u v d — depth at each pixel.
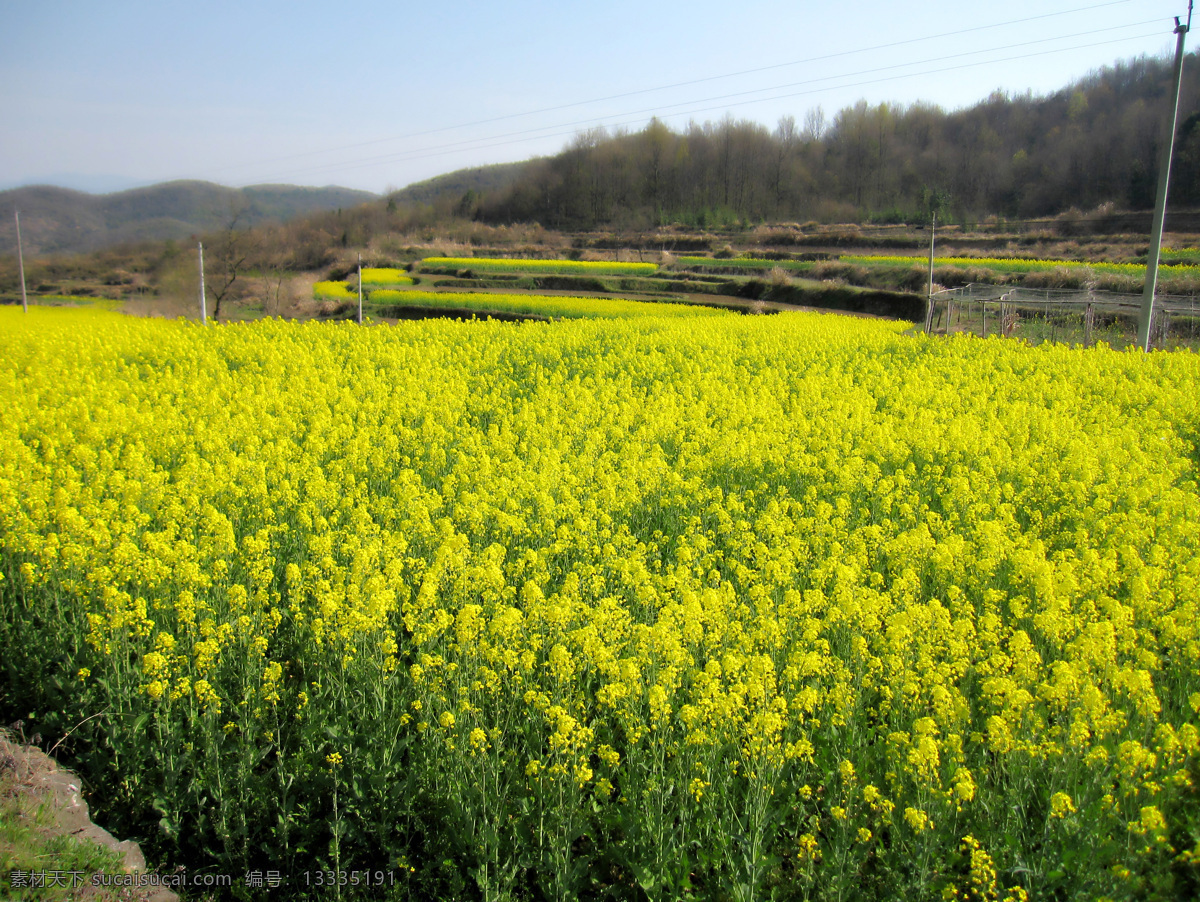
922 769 4.97
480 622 6.53
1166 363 20.41
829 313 47.66
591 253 84.19
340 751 5.87
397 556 8.62
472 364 22.22
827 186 111.81
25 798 5.47
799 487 12.13
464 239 93.31
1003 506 10.38
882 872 4.99
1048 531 10.25
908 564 8.58
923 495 11.80
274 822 5.71
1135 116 90.56
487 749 5.91
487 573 7.46
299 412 15.39
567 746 5.35
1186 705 6.13
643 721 5.83
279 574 8.72
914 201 100.25
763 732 5.27
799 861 4.94
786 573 8.01
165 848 5.63
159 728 5.88
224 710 6.44
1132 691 5.73
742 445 12.36
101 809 5.80
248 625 7.01
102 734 6.41
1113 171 86.56
